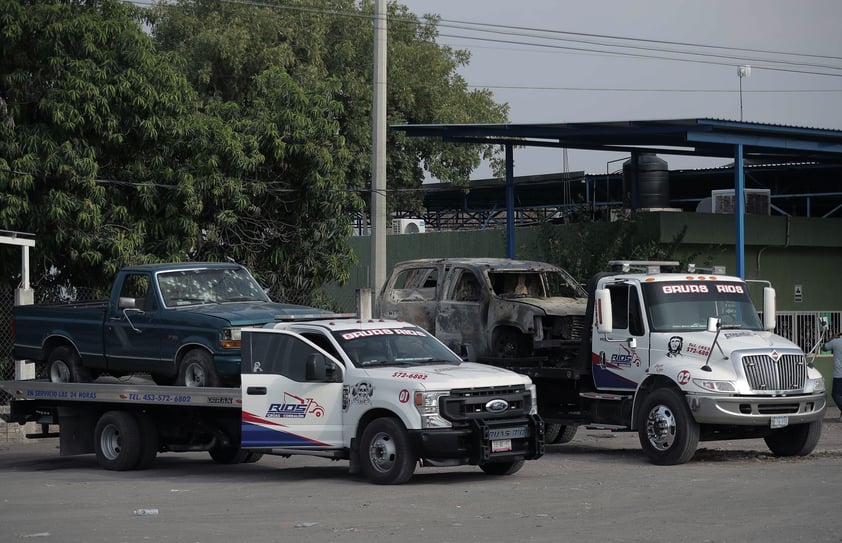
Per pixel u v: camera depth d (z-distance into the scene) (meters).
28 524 16.31
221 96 55.59
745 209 43.41
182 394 22.70
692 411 22.89
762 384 23.12
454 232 48.19
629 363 24.52
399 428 19.91
